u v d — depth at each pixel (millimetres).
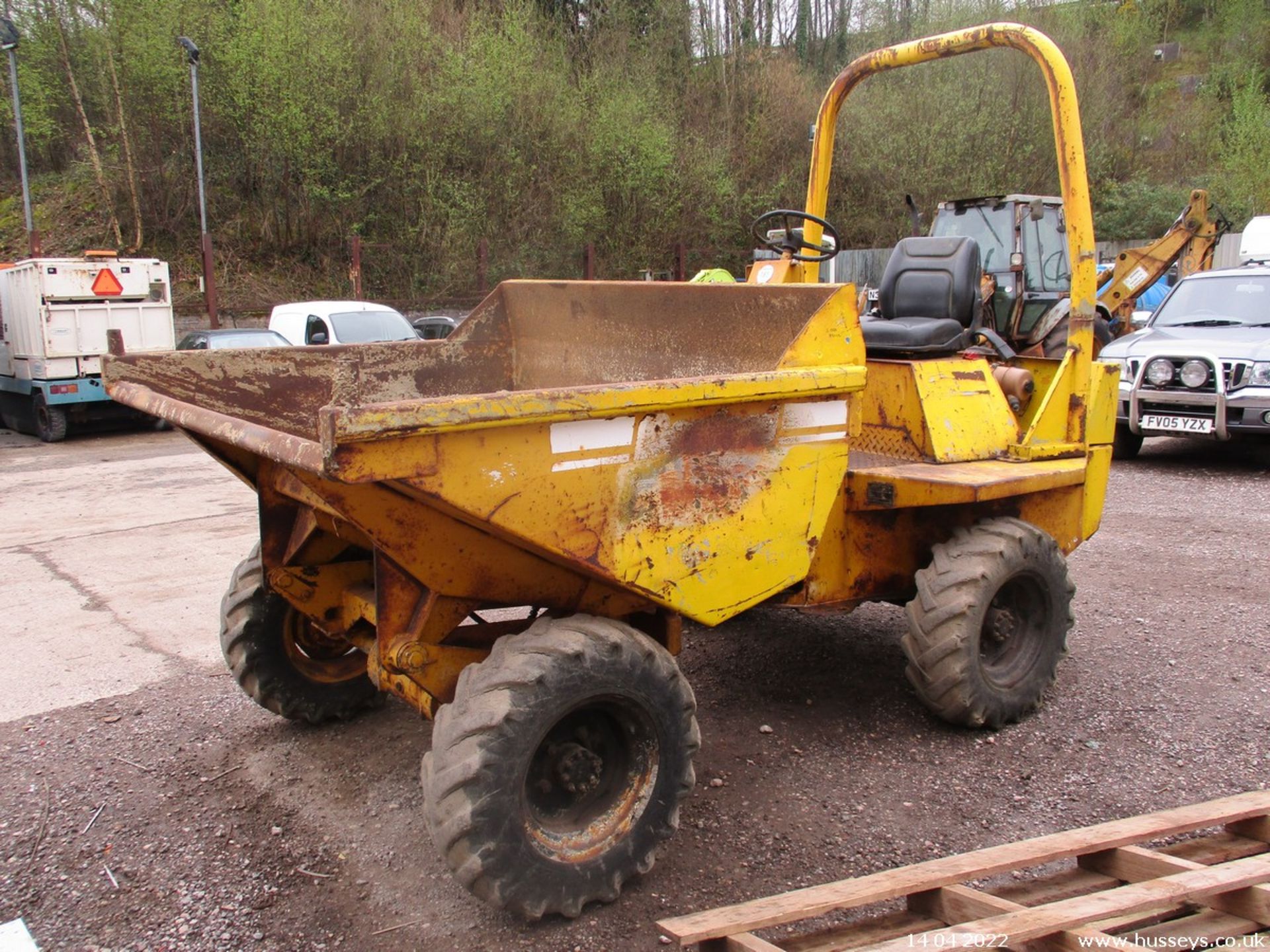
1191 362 9297
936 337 4438
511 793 2666
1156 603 5707
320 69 21562
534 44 25156
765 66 29750
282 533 3605
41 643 5234
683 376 3832
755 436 3066
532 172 24047
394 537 2688
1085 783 3646
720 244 27703
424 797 2742
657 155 25359
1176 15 40938
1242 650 4957
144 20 20547
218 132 21953
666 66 28859
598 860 2855
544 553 2709
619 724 2973
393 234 22891
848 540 3994
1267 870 2586
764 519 3121
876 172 28719
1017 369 4684
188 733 4172
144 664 4938
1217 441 11453
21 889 3076
